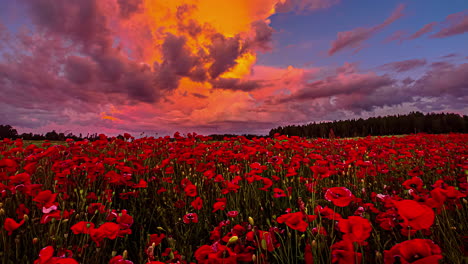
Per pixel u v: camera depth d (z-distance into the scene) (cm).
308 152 641
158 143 678
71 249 218
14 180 257
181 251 243
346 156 493
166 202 359
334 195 182
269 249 167
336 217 189
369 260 194
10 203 284
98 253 210
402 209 129
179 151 511
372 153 502
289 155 620
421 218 122
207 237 296
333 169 387
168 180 399
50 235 222
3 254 203
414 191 248
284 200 372
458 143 748
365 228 135
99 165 345
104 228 172
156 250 260
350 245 140
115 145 627
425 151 622
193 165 508
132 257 259
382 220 214
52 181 393
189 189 287
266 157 505
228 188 295
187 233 278
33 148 443
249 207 335
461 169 466
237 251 173
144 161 544
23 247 239
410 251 108
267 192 391
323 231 191
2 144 555
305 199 346
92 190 397
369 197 374
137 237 302
